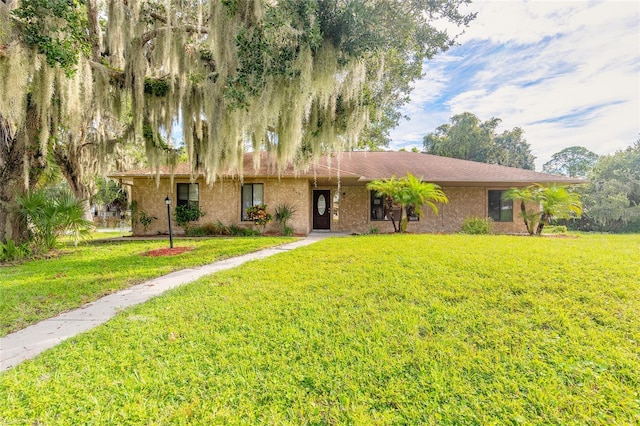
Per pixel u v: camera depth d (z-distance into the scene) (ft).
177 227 43.21
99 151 39.32
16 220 26.35
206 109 25.89
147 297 14.48
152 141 33.42
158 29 25.55
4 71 18.81
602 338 9.14
